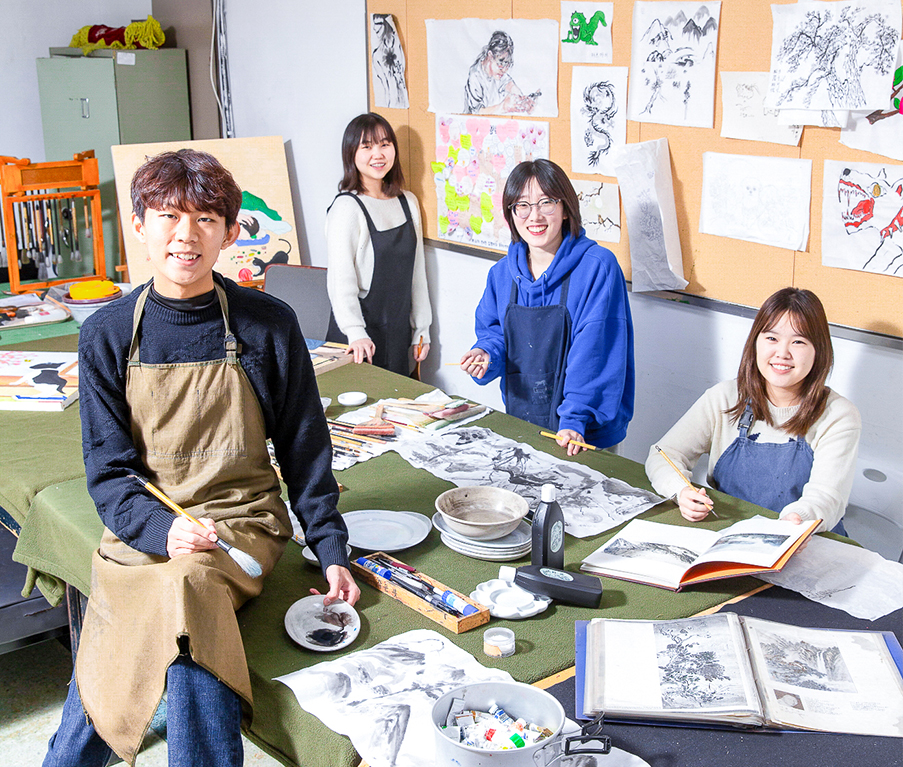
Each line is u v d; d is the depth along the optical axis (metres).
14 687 2.42
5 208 3.81
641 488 1.91
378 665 1.29
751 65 2.48
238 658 1.24
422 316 3.73
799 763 1.11
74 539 1.69
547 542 1.52
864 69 2.24
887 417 2.39
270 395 1.52
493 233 3.40
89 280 3.61
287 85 4.29
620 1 2.76
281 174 4.20
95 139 4.53
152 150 3.96
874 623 1.42
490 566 1.60
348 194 3.48
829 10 2.28
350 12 3.79
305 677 1.26
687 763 1.11
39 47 4.92
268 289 3.56
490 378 2.56
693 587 1.53
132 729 1.25
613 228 2.97
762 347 1.90
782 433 1.97
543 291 2.42
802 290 1.88
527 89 3.12
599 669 1.27
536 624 1.42
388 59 3.65
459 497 1.74
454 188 3.52
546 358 2.46
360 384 2.61
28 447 2.11
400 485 1.92
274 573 1.57
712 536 1.68
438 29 3.39
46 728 2.24
